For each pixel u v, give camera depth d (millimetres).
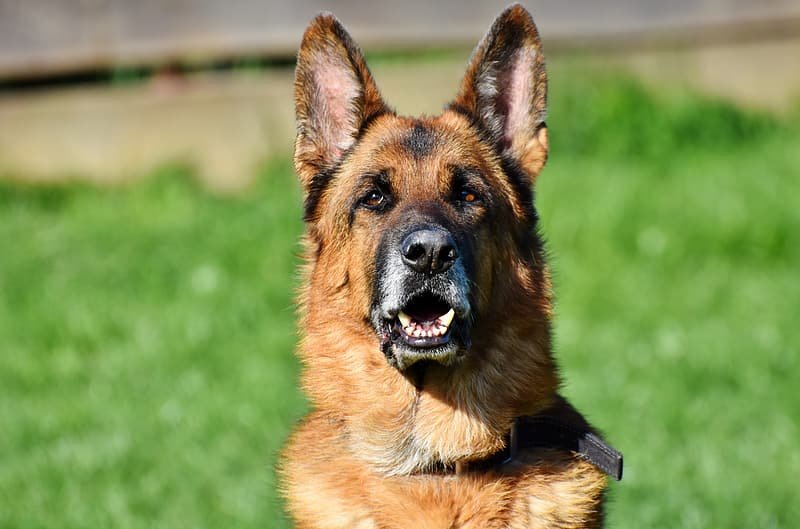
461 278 6180
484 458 6273
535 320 6551
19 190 16281
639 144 18578
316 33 6832
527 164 6965
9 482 9188
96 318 12359
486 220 6520
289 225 14656
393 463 6320
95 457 9586
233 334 12133
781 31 19906
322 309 6598
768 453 9422
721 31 19797
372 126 6910
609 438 9750
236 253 13930
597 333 12219
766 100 19938
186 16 17531
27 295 12906
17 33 17094
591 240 14492
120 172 17016
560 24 19328
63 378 11242
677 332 12133
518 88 6965
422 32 18672
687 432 9883
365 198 6586
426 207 6375
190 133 17125
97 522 8602
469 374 6328
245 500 8820
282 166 17000
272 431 9875
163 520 8617
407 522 6137
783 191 15898
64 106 16797
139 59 17484
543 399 6480
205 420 10180
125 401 10703
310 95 6863
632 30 19547
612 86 19266
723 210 15172
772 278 13797
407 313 6215
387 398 6352
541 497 6215
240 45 17781
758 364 11305
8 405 10672
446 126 6879
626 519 8305
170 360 11516
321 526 6281
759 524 8133
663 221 14883
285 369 11234
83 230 14875
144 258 13773
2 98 17016
